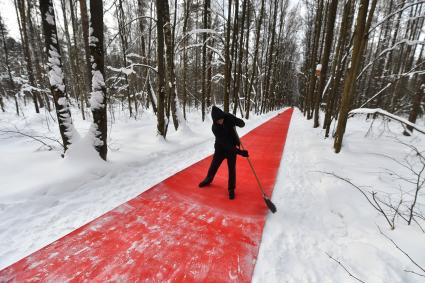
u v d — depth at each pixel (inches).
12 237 111.7
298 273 94.7
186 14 392.2
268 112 1237.1
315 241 115.6
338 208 143.1
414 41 205.6
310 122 640.4
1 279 86.7
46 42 178.1
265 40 932.0
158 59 281.9
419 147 272.5
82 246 105.7
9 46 1040.8
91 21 183.9
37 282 86.2
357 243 108.8
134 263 96.7
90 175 179.2
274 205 136.7
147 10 561.0
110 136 309.7
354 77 235.0
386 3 673.0
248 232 120.3
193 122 533.0
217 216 134.1
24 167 179.5
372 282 87.7
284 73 1497.3
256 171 215.8
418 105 365.7
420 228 113.6
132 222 125.3
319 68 502.9
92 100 194.9
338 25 798.5
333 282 90.4
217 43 753.6
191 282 88.4
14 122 456.1
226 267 96.2
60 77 185.9
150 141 297.9
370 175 179.5
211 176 171.2
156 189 166.2
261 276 92.5
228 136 156.5
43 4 170.4
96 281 87.5
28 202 137.8
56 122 475.2
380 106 716.0
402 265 94.0
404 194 149.6
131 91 746.8
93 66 191.8
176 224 124.8
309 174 210.7
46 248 103.9
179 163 234.5
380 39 829.8
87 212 135.9
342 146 267.1
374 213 131.2
